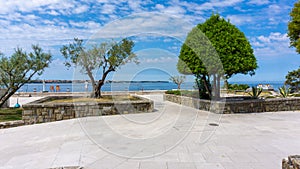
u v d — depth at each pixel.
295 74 11.55
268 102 8.23
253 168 2.91
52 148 3.90
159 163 3.15
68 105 6.79
